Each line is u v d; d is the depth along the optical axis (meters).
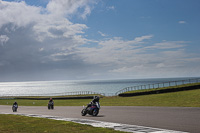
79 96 58.31
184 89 38.62
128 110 18.97
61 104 39.91
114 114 16.61
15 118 15.87
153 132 8.92
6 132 9.79
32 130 10.13
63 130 9.90
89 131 9.45
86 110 16.62
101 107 23.72
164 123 11.20
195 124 10.53
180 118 12.64
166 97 30.62
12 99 72.25
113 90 123.69
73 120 13.54
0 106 42.25
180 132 8.83
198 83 40.56
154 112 16.23
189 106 19.27
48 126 11.24
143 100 30.34
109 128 10.03
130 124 11.43
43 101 55.06
